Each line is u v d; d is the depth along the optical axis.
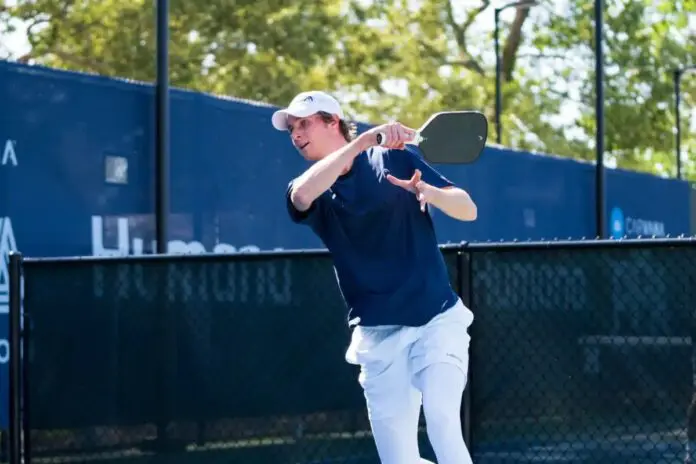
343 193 8.49
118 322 12.55
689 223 36.00
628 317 11.45
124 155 16.02
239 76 43.56
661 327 11.35
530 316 11.68
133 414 12.52
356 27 46.91
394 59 49.28
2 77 14.41
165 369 12.45
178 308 12.42
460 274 11.77
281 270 12.23
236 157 17.95
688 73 62.72
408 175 8.59
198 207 17.23
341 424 12.08
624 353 11.45
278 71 43.31
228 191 17.77
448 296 8.58
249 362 12.26
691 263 11.29
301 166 19.25
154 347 12.47
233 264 12.30
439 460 8.36
